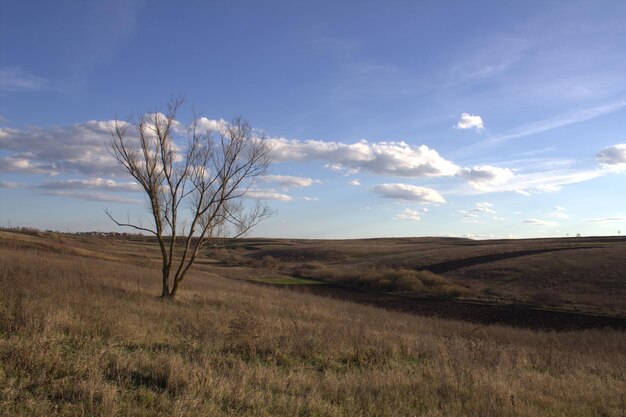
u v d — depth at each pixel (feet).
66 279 56.90
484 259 224.33
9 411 16.08
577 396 27.14
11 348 21.48
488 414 21.81
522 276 174.40
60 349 24.50
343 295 158.51
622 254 188.34
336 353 34.58
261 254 356.59
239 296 80.64
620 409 24.90
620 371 39.22
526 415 22.15
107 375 21.38
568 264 181.27
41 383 18.78
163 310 46.44
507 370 32.86
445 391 24.95
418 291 164.25
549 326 110.83
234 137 68.08
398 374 27.53
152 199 63.93
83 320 31.99
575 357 48.70
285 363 29.73
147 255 225.15
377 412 20.93
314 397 21.30
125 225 63.82
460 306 138.21
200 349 29.04
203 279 122.62
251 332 33.17
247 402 19.67
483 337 68.54
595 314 119.44
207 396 19.95
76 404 17.19
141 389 19.99
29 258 79.61
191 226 65.36
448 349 38.65
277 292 112.37
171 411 17.47
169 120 64.95
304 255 335.67
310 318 60.59
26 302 31.63
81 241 270.67
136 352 25.91
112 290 56.13
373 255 310.86
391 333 52.19
